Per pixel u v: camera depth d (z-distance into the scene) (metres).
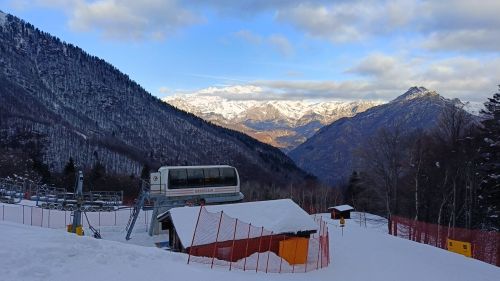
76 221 34.78
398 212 68.50
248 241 25.36
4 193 50.25
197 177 41.69
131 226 37.94
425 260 29.59
